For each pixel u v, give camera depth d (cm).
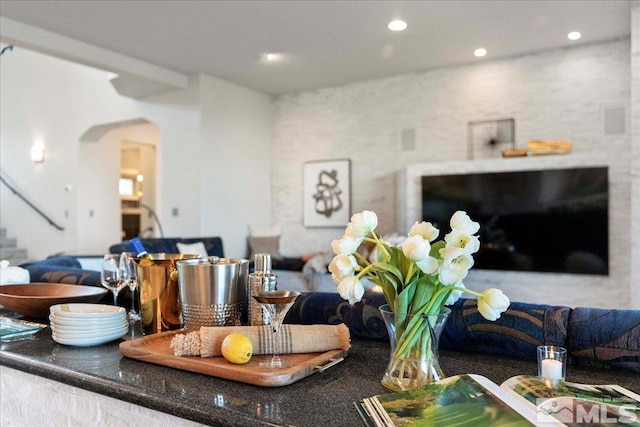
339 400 100
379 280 112
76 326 142
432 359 108
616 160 471
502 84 554
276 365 115
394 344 110
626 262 469
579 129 512
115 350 139
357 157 652
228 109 650
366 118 644
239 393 104
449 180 552
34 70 788
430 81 598
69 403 125
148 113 654
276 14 421
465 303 136
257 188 700
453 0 393
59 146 761
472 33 470
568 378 114
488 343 131
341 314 150
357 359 129
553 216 498
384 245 112
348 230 111
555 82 524
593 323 121
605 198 475
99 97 708
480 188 534
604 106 500
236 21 438
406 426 85
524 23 445
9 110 819
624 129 489
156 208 938
